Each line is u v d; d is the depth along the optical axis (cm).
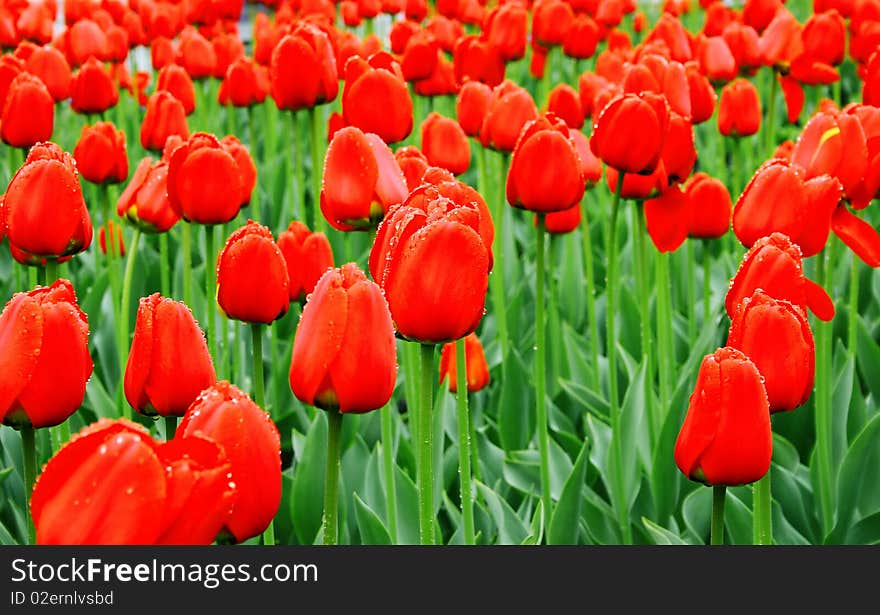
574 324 646
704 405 231
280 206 816
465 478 322
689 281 538
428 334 233
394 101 392
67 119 1085
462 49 586
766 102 1206
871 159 352
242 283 284
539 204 338
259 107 1105
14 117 450
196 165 362
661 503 438
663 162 391
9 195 307
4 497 442
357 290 204
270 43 743
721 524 245
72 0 802
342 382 206
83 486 137
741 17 838
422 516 269
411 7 838
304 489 409
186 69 762
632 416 439
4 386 217
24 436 228
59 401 222
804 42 643
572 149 332
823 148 348
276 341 542
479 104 519
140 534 137
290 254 395
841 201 352
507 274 666
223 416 168
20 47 607
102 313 581
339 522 404
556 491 453
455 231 224
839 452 472
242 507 171
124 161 475
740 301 274
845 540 420
